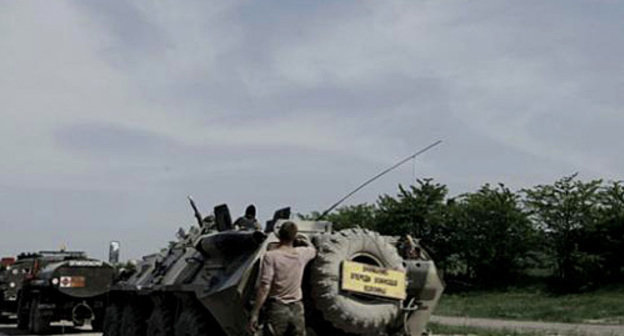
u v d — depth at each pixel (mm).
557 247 42625
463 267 44500
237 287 9672
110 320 16953
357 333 9742
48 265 23531
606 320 26219
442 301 36469
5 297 25969
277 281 8617
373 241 9852
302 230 10461
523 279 43875
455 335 20094
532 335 19922
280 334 8602
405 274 10008
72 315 22516
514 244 43531
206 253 11273
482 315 29109
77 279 22328
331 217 35750
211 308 10164
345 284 9492
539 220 43500
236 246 10438
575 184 43250
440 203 43562
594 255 41250
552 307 31719
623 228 41406
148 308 15242
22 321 24250
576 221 42531
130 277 16188
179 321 11383
